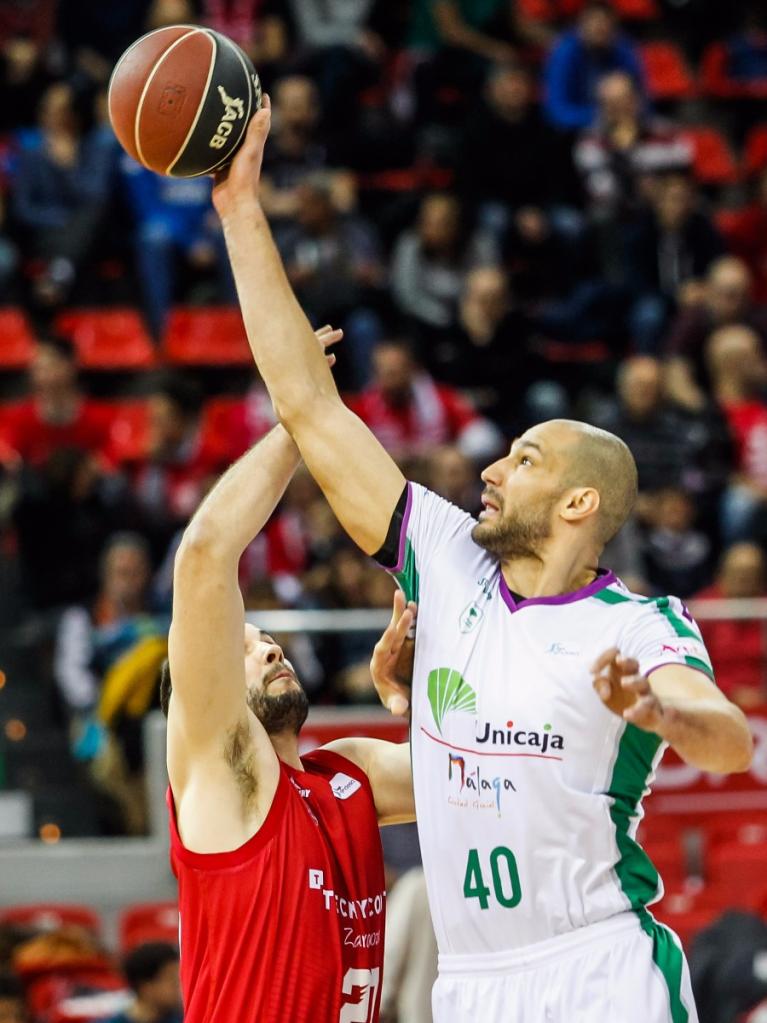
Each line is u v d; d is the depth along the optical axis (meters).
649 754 5.23
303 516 15.26
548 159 19.78
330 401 5.63
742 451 16.84
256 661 6.17
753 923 10.43
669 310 18.77
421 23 22.47
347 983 5.85
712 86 23.78
